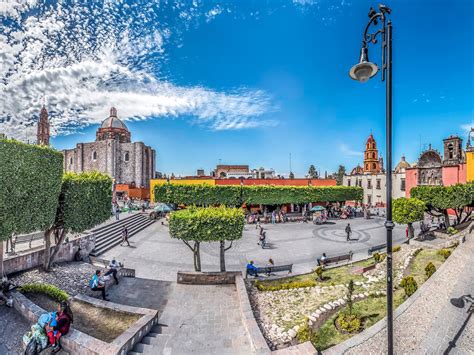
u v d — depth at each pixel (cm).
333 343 791
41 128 4741
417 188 2041
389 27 510
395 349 684
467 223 2303
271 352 646
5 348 684
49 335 656
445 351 675
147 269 1509
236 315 918
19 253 1305
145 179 6216
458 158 3416
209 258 1739
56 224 1176
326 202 3941
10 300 867
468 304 887
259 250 1941
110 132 6128
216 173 6606
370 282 1244
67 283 1129
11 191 877
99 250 1800
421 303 919
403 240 2242
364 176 5097
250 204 3316
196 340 766
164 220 3145
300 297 1099
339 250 1950
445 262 1280
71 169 6353
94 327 772
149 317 820
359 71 564
